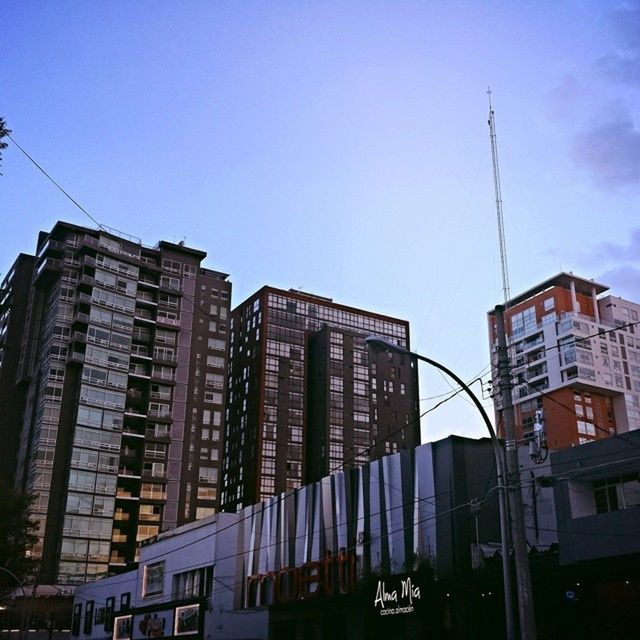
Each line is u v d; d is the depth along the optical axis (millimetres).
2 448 98375
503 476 17172
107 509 92188
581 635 23531
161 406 104062
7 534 62875
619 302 118375
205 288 117500
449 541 29609
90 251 101875
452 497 30000
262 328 137375
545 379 111062
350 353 138250
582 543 23469
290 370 136125
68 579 85938
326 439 128875
